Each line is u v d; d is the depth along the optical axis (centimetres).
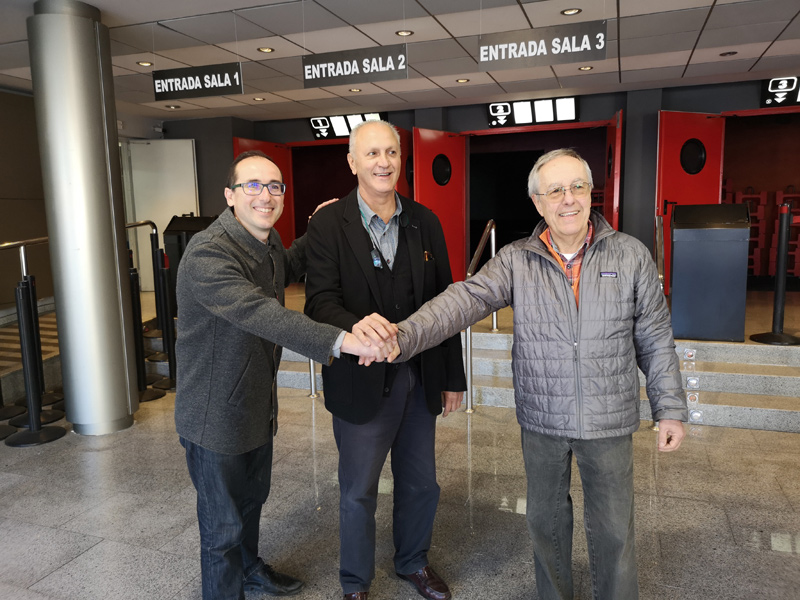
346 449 208
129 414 428
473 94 797
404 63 421
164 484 330
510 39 402
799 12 485
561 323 176
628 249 175
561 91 797
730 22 509
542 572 193
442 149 862
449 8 464
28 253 737
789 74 710
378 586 232
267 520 286
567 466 188
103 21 473
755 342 466
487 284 189
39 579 240
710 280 468
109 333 413
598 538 180
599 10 477
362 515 209
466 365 435
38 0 399
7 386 488
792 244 989
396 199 213
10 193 718
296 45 557
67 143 397
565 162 171
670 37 551
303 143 973
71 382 411
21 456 375
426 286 215
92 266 405
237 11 461
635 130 798
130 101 804
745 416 396
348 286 204
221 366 185
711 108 774
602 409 174
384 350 173
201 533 197
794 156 991
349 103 848
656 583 229
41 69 396
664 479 322
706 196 780
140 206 933
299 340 171
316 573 241
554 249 184
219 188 952
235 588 198
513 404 446
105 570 246
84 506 304
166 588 233
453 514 288
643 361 183
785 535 263
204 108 867
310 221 210
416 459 221
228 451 187
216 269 177
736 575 234
